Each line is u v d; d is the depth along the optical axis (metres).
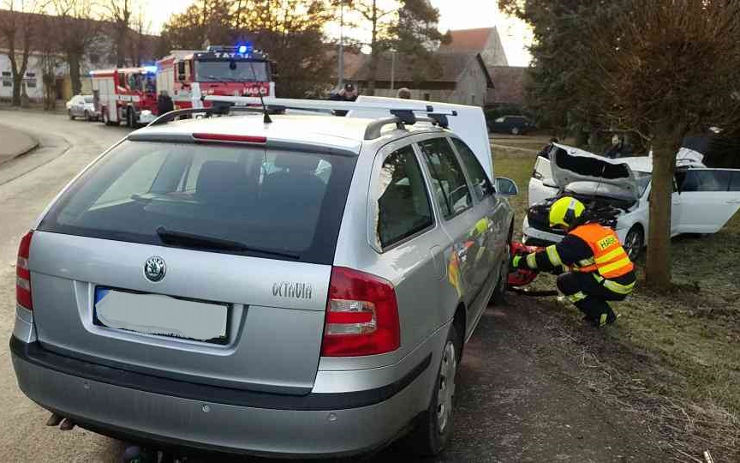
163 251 2.58
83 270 2.67
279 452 2.46
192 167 2.95
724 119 7.51
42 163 16.23
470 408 3.94
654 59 7.17
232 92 20.69
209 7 41.06
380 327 2.52
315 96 40.44
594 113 11.48
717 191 10.64
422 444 3.15
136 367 2.62
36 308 2.80
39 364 2.73
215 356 2.51
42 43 52.56
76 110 38.09
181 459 2.92
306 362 2.46
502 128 49.53
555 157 8.66
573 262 5.80
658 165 8.01
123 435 2.64
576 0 20.42
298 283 2.45
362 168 2.80
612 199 9.30
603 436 3.65
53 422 2.89
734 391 4.58
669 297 7.95
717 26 6.89
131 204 2.83
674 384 4.58
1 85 62.22
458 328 3.72
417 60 43.66
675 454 3.50
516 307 6.20
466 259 3.72
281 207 2.67
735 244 11.20
